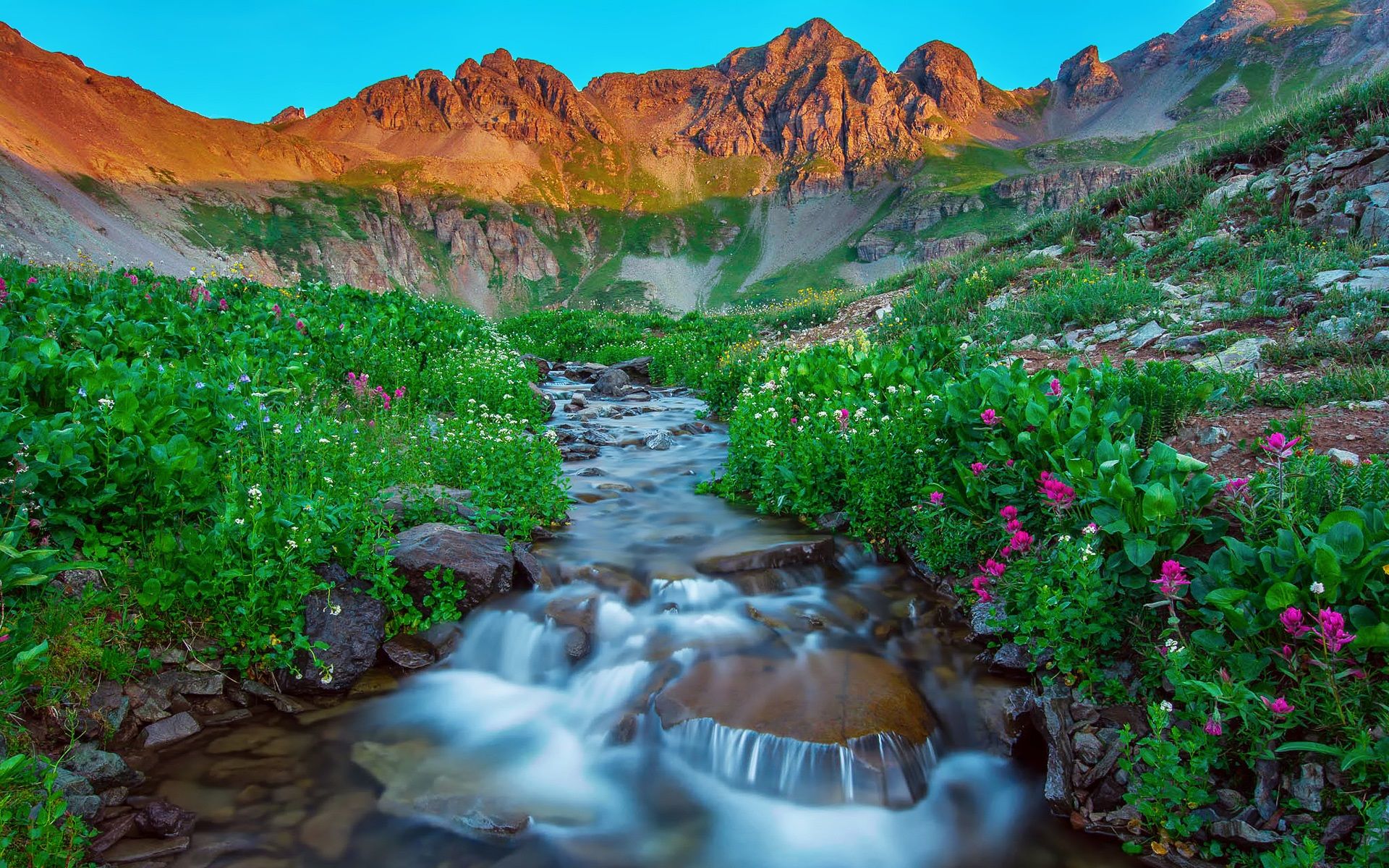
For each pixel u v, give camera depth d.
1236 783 3.34
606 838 3.55
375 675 4.74
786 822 3.67
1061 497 4.49
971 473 5.66
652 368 17.77
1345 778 3.08
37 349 5.50
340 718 4.35
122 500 4.63
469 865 3.33
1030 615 4.31
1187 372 7.04
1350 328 7.46
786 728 3.96
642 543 6.39
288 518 4.62
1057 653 4.07
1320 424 5.61
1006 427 5.84
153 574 4.32
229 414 5.56
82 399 4.82
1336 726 3.17
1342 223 10.35
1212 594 3.50
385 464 6.31
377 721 4.36
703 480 8.55
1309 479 4.28
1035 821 3.59
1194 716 3.43
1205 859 3.20
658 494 8.03
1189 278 11.02
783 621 5.14
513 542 5.99
